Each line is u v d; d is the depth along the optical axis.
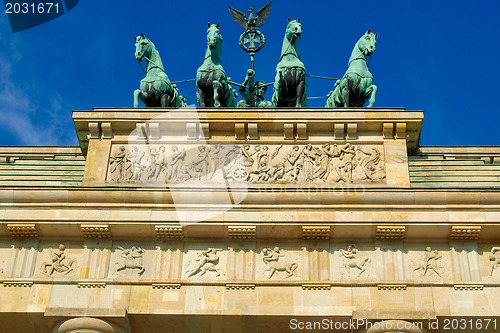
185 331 77.44
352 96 91.00
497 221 77.94
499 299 76.19
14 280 77.50
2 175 84.25
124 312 75.62
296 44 93.50
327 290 76.81
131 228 79.12
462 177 83.12
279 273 78.19
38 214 79.19
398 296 76.44
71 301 76.75
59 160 86.19
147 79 92.12
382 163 83.06
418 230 78.38
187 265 78.75
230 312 75.88
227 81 93.25
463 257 78.44
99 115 84.88
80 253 79.69
